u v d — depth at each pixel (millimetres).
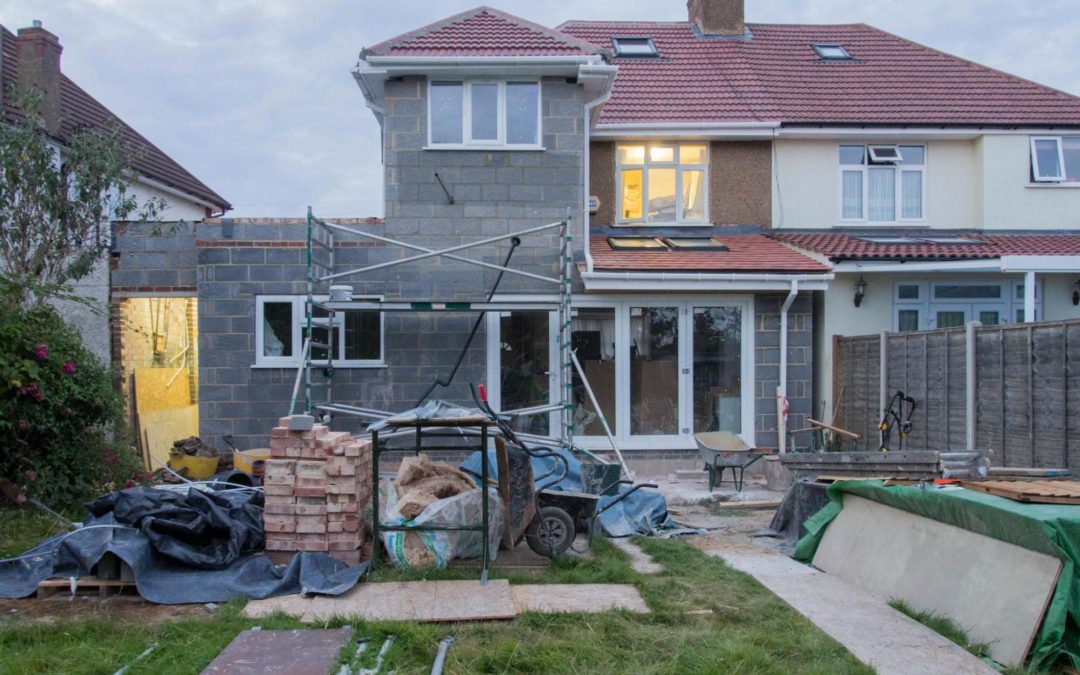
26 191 10180
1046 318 13312
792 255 12117
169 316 13914
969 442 9133
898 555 6039
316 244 10938
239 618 5258
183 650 4719
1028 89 15664
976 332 9117
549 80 11500
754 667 4539
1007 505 5098
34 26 13500
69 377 8391
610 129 13734
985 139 14477
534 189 11453
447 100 11477
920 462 6539
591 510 7160
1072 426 7488
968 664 4629
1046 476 6441
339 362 11102
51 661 4535
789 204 14359
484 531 6141
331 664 4477
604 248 12430
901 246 13297
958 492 5617
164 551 6051
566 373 10211
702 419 11789
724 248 12523
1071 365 7520
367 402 11148
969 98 15336
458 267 11289
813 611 5582
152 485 9070
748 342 11742
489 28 11875
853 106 14922
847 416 12672
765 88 15422
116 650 4723
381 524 6418
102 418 8906
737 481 11180
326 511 6402
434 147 11336
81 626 5105
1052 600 4621
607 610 5492
